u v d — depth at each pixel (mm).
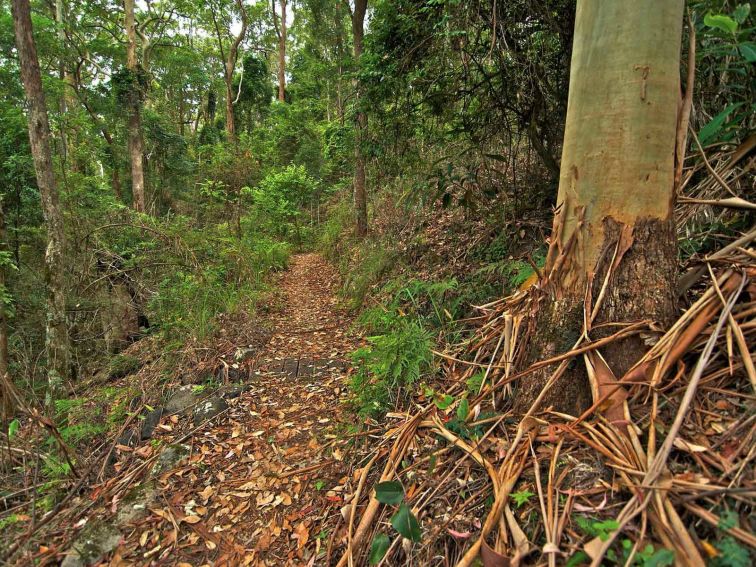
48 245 4035
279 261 9781
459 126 4320
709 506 1101
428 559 1511
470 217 4922
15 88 9227
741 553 959
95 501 2379
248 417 3203
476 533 1465
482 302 3412
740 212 1938
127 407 3512
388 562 1624
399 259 5543
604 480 1337
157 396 3598
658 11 1457
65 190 7734
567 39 3297
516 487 1490
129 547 2025
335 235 10352
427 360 2846
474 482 1681
